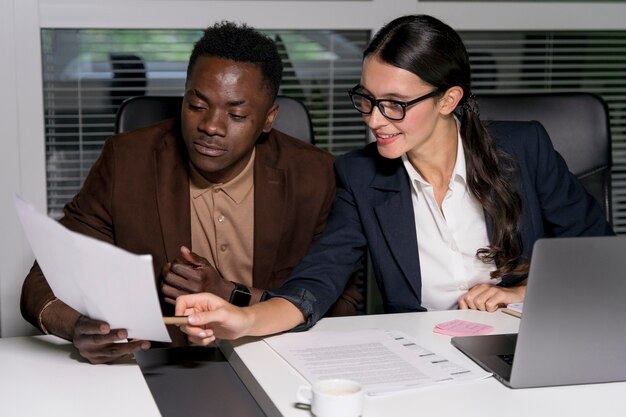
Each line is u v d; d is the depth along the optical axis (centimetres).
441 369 138
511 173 187
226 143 171
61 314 152
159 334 131
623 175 316
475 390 130
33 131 267
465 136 185
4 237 269
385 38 170
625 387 133
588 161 215
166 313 188
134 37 277
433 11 286
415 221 188
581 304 129
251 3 275
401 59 167
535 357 130
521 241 188
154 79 281
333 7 280
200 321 141
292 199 193
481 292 177
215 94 168
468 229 188
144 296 120
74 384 133
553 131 214
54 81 274
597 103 216
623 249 128
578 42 303
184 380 144
